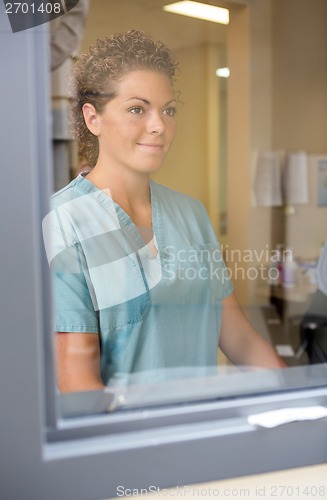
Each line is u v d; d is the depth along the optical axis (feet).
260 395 4.05
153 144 4.59
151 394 3.97
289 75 11.86
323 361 4.84
